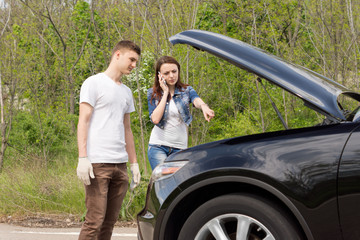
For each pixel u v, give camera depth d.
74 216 6.40
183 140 4.57
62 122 10.37
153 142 4.58
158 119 4.46
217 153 3.00
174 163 3.13
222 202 2.92
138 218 3.30
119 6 8.74
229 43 3.47
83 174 3.39
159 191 3.12
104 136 3.49
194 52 8.14
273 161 2.82
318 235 2.71
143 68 9.66
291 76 3.18
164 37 7.75
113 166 3.54
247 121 8.87
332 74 8.69
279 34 9.28
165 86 4.49
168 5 8.00
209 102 9.71
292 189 2.74
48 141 9.73
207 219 2.95
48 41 13.15
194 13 7.78
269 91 9.62
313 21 9.38
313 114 9.71
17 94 9.80
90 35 13.33
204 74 8.81
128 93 3.70
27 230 5.75
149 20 7.96
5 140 9.03
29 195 6.78
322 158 2.75
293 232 2.78
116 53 3.57
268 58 3.32
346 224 2.68
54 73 12.34
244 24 9.48
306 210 2.72
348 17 8.62
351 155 2.70
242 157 2.90
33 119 10.12
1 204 6.78
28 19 12.51
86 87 3.46
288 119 9.51
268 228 2.82
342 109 3.40
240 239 2.87
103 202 3.49
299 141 2.86
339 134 2.80
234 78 9.69
